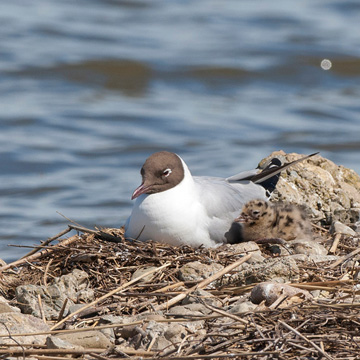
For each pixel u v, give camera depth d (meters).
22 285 11.38
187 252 12.34
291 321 9.88
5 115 34.31
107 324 10.28
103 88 38.84
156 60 41.56
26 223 21.84
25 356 9.47
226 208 13.15
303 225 13.71
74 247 12.21
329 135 32.75
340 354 9.42
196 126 33.78
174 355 9.36
